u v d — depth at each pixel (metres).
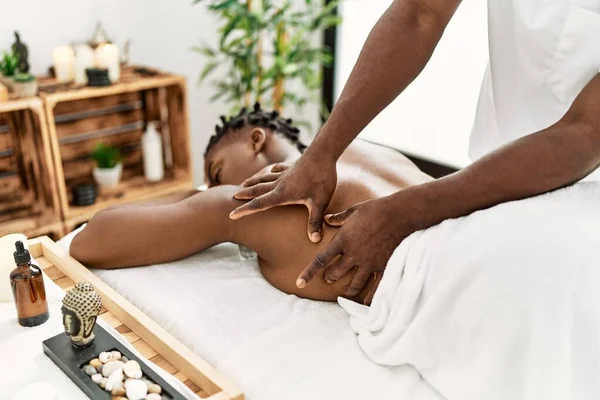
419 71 1.00
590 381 0.74
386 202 0.90
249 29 2.33
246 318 0.96
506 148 0.87
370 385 0.82
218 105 2.78
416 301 0.85
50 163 1.95
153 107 2.34
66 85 2.03
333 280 0.93
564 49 0.98
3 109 1.78
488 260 0.78
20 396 0.74
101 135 2.24
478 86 2.33
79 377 0.79
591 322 0.74
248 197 1.03
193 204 1.08
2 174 2.05
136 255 1.10
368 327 0.90
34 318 0.93
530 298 0.75
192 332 0.92
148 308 0.99
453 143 2.50
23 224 1.97
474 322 0.78
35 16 2.10
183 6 2.50
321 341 0.91
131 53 2.40
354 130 0.97
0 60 2.04
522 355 0.76
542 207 0.82
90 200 2.12
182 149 2.34
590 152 0.84
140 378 0.79
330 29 2.71
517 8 1.00
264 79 2.45
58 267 1.13
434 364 0.83
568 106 1.04
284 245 1.01
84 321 0.83
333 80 2.80
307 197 0.97
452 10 0.97
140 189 2.26
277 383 0.82
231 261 1.16
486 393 0.78
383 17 0.99
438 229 0.87
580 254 0.76
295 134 1.35
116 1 2.29
